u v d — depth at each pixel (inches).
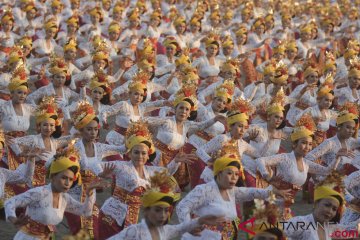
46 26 1186.0
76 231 591.2
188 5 1653.5
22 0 1409.9
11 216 500.1
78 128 623.5
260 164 617.9
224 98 777.6
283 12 1482.5
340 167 693.9
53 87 857.5
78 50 1242.6
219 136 678.5
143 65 979.9
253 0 1653.5
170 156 720.3
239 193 537.3
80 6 1576.0
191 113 733.9
